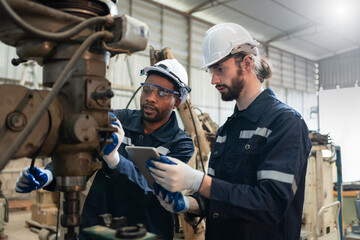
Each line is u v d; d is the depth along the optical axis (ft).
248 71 3.92
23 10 1.94
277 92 33.76
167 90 4.69
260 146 3.59
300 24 28.86
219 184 3.19
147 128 5.02
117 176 3.88
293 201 3.63
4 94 1.89
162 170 3.13
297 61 36.40
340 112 30.27
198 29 26.27
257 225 3.58
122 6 21.24
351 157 28.91
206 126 10.02
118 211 4.40
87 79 2.22
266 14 26.50
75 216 2.38
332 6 25.39
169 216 4.53
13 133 1.90
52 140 2.16
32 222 12.32
